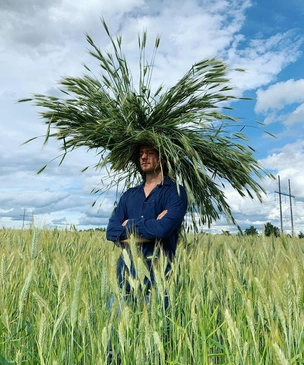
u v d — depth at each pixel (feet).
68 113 12.42
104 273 6.07
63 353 5.09
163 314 6.12
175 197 9.28
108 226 9.60
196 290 6.54
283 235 10.03
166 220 8.85
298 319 5.03
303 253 9.36
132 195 9.88
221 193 13.23
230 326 4.67
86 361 5.47
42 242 11.30
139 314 5.98
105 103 12.19
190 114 12.09
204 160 12.47
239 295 6.99
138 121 12.19
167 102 12.26
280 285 5.53
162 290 6.16
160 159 10.35
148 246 9.00
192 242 11.50
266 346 4.80
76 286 5.25
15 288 6.57
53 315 6.20
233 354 4.83
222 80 12.53
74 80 12.47
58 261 8.20
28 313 6.61
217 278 7.74
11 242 13.23
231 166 12.50
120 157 12.53
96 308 5.86
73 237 13.66
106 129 12.05
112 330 5.81
